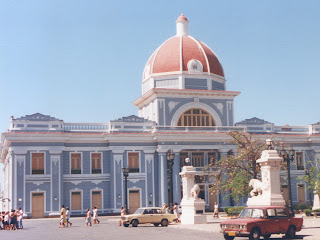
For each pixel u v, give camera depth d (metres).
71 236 28.31
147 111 63.25
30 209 53.09
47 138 54.09
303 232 26.14
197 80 61.97
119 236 27.41
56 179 54.12
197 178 58.31
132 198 56.66
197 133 57.41
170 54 62.88
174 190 56.25
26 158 53.59
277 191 26.16
